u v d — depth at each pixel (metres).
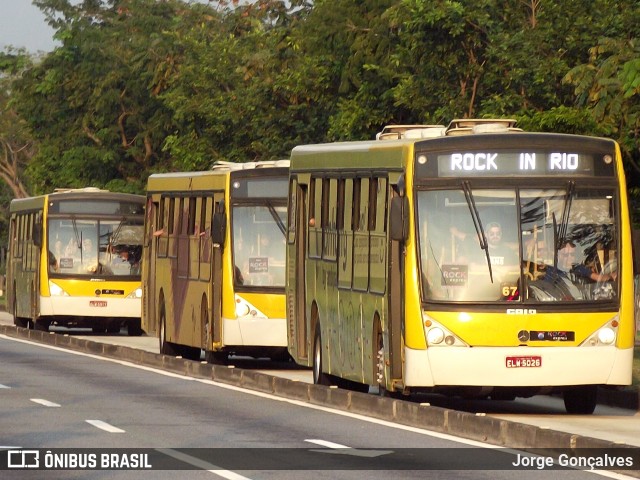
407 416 35.97
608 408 40.84
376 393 46.66
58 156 121.50
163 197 63.53
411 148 37.41
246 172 54.69
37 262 78.75
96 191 79.62
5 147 166.38
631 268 37.44
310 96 86.94
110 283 77.88
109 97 116.69
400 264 37.75
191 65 99.44
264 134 92.94
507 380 36.53
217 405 40.62
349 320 42.06
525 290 36.72
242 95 94.50
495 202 37.09
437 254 36.88
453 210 37.06
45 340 73.38
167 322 61.66
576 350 36.72
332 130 79.50
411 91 71.69
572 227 37.22
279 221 54.59
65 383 48.09
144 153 118.88
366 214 40.69
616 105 49.50
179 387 46.84
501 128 39.91
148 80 115.31
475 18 67.94
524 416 38.50
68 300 77.50
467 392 37.28
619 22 62.22
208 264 55.53
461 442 31.83
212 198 56.16
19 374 51.94
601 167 37.62
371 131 78.44
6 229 184.25
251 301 54.22
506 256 36.88
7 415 37.47
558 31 66.19
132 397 42.97
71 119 121.62
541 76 64.75
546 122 59.50
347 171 42.78
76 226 78.00
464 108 69.62
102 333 84.62
